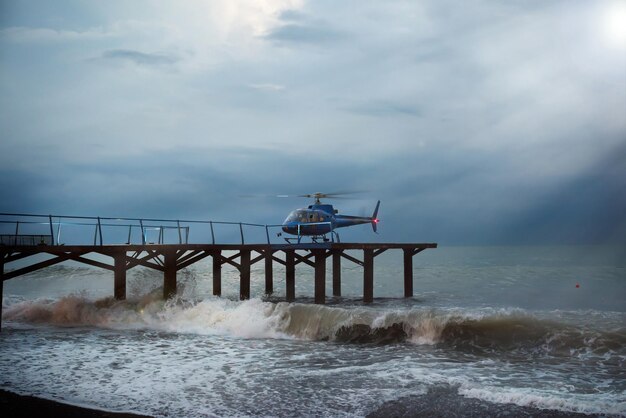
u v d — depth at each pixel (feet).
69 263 255.09
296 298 99.66
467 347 51.49
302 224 91.86
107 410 32.68
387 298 101.19
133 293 86.02
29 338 57.06
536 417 31.30
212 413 32.32
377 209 99.40
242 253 85.20
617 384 38.42
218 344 54.39
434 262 271.90
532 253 437.17
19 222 62.69
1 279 60.70
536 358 47.21
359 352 50.37
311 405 33.83
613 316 62.18
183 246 75.31
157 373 41.75
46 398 35.01
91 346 52.80
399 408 33.14
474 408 32.91
